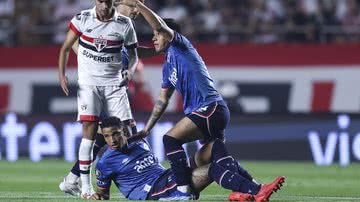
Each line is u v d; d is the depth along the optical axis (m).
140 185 30.83
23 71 68.19
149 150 31.31
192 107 30.12
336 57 66.56
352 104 65.94
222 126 30.05
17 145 59.66
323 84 66.25
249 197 28.66
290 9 71.75
